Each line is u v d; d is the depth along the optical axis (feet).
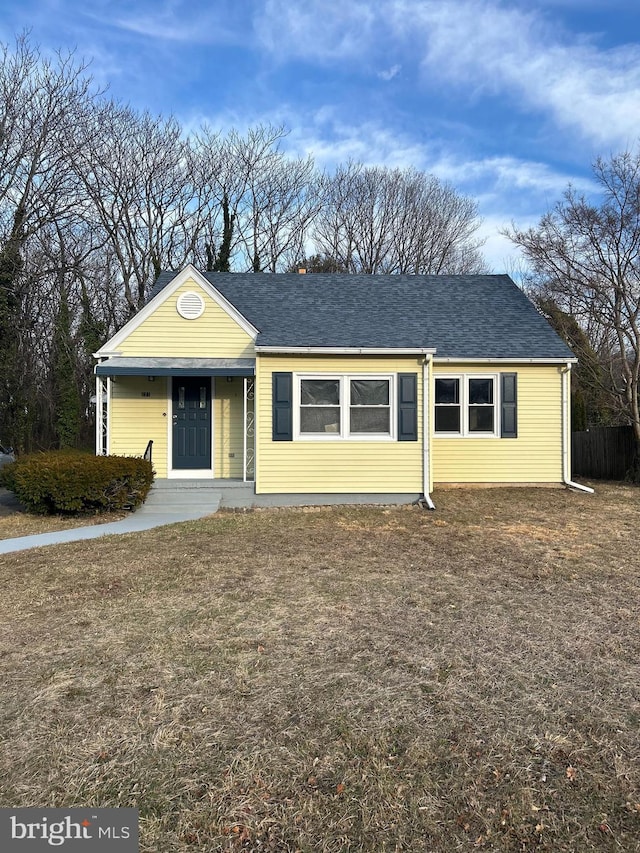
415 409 34.83
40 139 62.49
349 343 34.81
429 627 14.12
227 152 88.99
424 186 104.58
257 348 33.60
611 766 8.44
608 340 56.08
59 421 66.13
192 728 9.47
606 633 13.70
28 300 64.03
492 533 26.07
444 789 7.93
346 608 15.55
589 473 53.11
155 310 37.35
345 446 34.60
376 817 7.39
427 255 105.40
